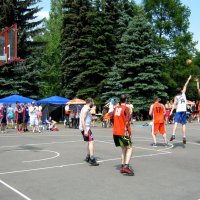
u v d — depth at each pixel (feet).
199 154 42.88
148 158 39.93
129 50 137.28
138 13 157.58
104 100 146.10
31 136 71.72
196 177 29.96
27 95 140.36
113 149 48.34
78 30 156.15
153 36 145.79
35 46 146.61
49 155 43.11
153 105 51.29
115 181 28.73
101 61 150.61
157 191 25.49
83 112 36.40
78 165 36.06
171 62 183.62
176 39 182.29
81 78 151.43
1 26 138.62
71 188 26.58
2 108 86.17
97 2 160.45
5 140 63.05
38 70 141.18
